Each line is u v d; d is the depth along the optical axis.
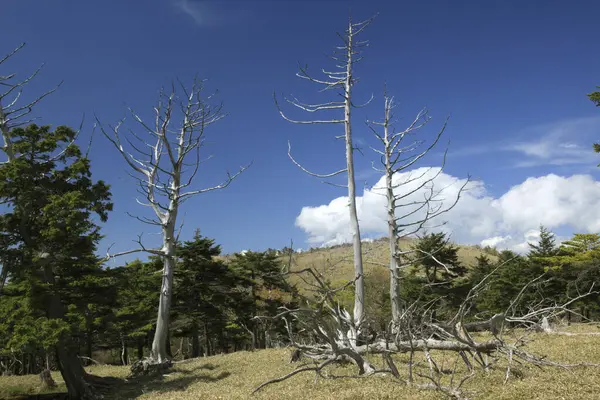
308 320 11.27
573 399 7.52
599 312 34.12
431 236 36.38
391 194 21.89
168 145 27.08
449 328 11.42
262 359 21.53
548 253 41.62
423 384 9.45
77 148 21.25
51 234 18.36
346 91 21.70
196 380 19.06
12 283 20.55
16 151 20.88
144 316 37.50
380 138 22.73
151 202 27.44
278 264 35.88
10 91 21.47
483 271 38.50
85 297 20.66
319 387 10.91
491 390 8.84
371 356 14.81
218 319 39.53
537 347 13.96
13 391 22.80
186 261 38.47
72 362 19.72
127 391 19.98
